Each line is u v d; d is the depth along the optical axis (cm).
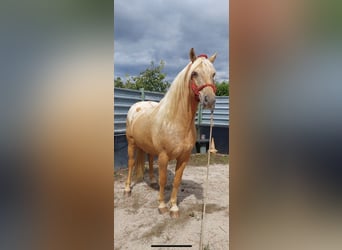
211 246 182
